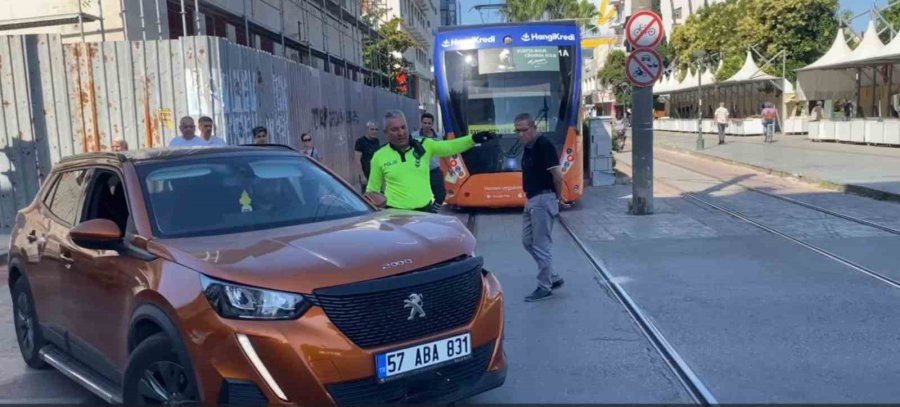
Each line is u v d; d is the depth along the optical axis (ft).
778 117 137.90
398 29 126.52
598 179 61.67
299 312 12.67
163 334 13.76
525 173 25.70
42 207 20.27
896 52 85.81
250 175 17.66
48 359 18.93
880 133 91.15
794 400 16.17
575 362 19.15
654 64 42.37
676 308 23.68
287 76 47.32
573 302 24.99
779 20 151.43
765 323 21.74
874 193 47.83
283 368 12.41
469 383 14.33
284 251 13.91
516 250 34.58
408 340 13.41
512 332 21.93
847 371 17.75
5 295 28.86
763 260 30.12
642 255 32.04
